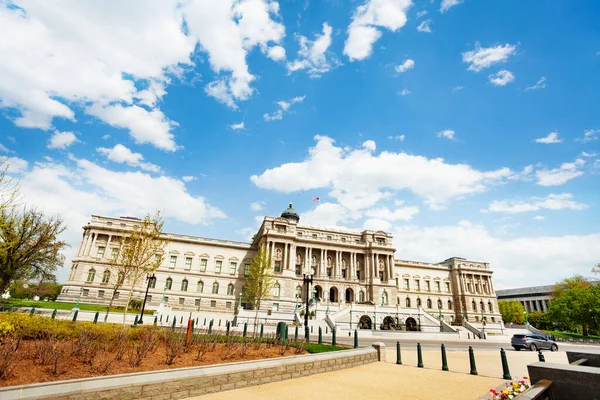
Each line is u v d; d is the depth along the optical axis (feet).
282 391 43.09
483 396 43.57
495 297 371.35
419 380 53.62
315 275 297.33
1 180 80.02
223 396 39.50
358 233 325.01
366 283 303.27
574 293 270.87
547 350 125.39
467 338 193.88
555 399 29.14
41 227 141.08
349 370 61.26
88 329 56.18
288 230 295.69
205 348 59.11
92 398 30.96
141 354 47.32
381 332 179.42
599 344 212.64
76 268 249.75
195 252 288.71
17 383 33.53
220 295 279.69
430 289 363.15
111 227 264.52
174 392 37.19
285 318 204.33
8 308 130.52
